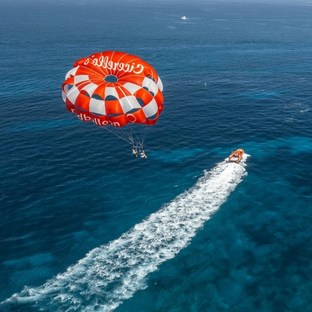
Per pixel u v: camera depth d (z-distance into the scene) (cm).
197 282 2739
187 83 8231
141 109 3167
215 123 5881
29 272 2848
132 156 4775
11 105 6612
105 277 2769
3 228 3369
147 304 2544
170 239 3177
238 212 3562
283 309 2542
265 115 6222
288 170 4369
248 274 2831
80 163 4591
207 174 4244
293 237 3250
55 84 7975
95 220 3478
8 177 4234
